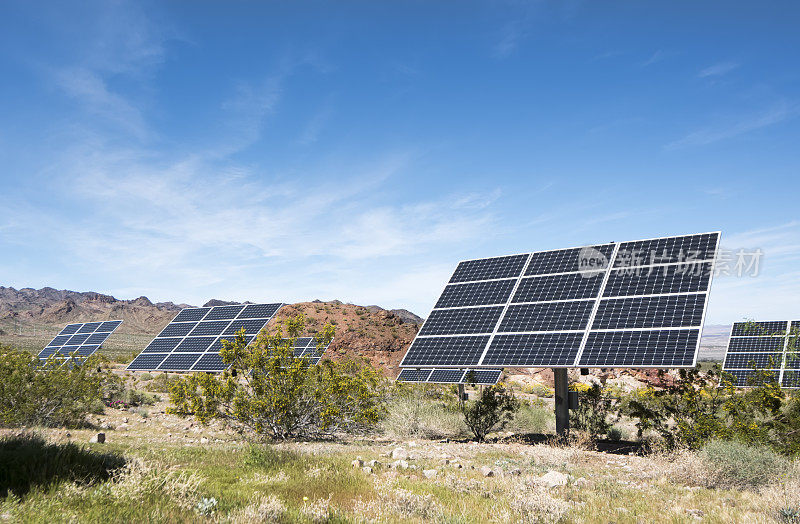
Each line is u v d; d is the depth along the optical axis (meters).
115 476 10.05
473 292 28.06
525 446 22.88
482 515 9.62
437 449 21.39
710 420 19.30
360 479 12.49
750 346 35.75
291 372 24.64
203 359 36.25
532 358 21.83
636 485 13.80
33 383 23.95
